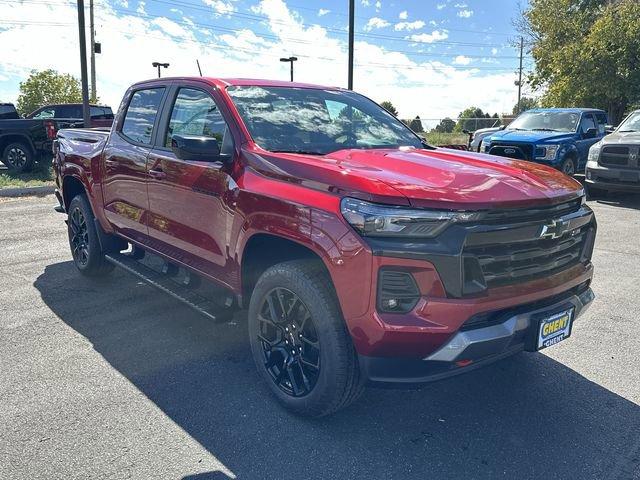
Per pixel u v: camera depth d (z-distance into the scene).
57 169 5.86
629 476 2.67
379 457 2.83
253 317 3.37
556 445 2.93
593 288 5.44
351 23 17.08
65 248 6.95
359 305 2.69
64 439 2.94
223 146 3.60
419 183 2.80
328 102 4.25
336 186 2.83
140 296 5.22
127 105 4.85
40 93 33.09
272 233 3.08
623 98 22.98
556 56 23.50
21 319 4.61
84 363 3.83
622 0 23.28
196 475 2.67
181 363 3.86
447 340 2.63
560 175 3.42
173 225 4.07
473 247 2.66
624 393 3.46
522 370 3.78
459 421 3.17
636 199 11.09
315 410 3.06
